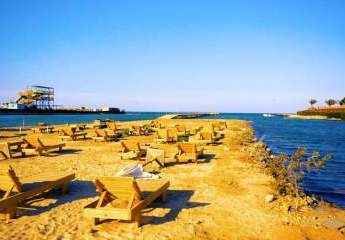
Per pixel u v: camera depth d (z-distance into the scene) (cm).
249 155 1597
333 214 792
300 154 1036
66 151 1753
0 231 648
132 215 646
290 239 630
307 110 15800
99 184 711
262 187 980
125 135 2658
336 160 1884
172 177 1111
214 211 773
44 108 12506
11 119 7506
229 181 1047
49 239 613
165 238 623
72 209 781
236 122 5622
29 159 1498
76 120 7156
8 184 754
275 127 5428
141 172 1053
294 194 933
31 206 802
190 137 2295
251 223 704
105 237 626
